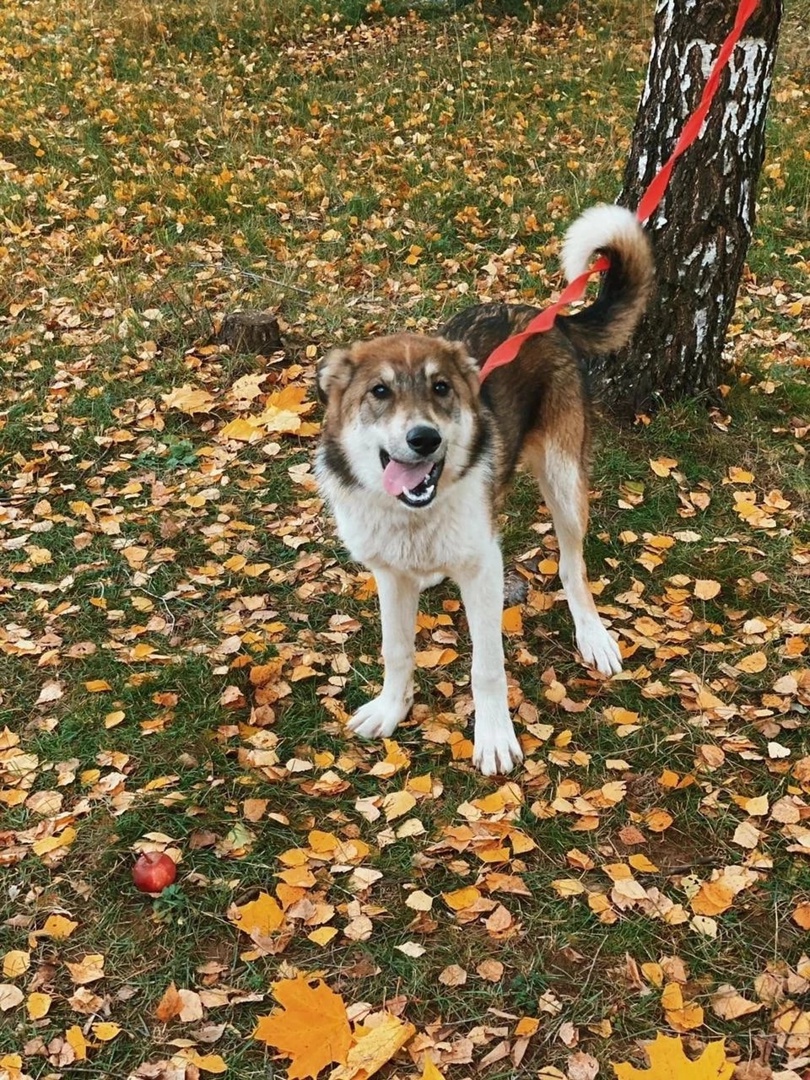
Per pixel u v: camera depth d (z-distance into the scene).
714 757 1.73
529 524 2.30
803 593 2.06
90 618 2.10
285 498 2.39
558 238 3.45
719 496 2.32
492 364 1.74
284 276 3.26
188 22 5.72
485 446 1.73
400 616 1.79
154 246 3.53
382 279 3.28
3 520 2.35
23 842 1.65
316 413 2.63
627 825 1.65
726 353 2.75
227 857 1.62
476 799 1.69
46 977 1.48
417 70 5.03
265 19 5.67
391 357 1.66
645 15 5.67
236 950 1.51
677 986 1.42
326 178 3.98
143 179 4.03
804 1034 1.36
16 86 4.89
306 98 4.80
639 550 2.20
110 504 2.41
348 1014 1.41
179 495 2.42
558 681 1.92
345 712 1.88
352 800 1.72
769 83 2.31
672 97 2.31
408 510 1.66
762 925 1.50
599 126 4.34
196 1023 1.42
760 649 1.94
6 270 3.40
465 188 3.84
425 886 1.58
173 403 2.67
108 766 1.78
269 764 1.76
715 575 2.11
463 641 2.03
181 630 2.06
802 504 2.30
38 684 1.95
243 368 2.81
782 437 2.49
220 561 2.23
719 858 1.59
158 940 1.52
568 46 5.32
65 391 2.77
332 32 5.63
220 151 4.31
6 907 1.57
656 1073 1.31
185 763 1.76
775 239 3.48
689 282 2.40
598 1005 1.42
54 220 3.77
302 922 1.53
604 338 2.08
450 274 3.32
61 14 5.86
